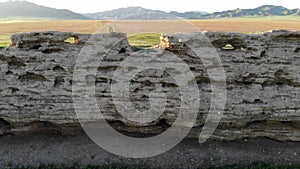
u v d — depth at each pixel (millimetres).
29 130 15320
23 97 14758
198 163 14133
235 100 14625
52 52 14641
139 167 13844
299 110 14758
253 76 14719
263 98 14695
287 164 14156
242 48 14703
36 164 13945
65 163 14031
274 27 61375
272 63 14633
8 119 14891
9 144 14953
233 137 15094
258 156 14484
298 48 14633
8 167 13734
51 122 15031
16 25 68875
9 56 14508
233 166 13906
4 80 14648
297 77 14648
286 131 15125
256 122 15203
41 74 14594
